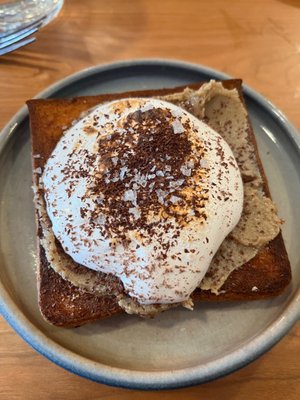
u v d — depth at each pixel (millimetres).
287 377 164
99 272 161
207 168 166
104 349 161
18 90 231
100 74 224
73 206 161
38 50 247
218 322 169
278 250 173
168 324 168
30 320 159
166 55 250
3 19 245
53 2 257
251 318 170
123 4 268
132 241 153
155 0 271
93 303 161
